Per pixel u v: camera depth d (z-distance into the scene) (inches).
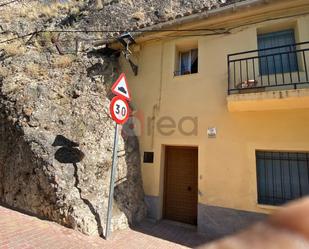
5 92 258.1
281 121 198.4
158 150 251.3
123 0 490.3
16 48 350.9
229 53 235.3
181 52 283.4
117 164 229.8
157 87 270.5
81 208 182.5
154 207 239.9
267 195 197.8
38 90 257.0
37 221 180.1
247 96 193.6
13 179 217.2
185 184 250.7
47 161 198.2
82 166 206.2
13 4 503.2
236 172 205.9
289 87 202.5
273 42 226.5
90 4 515.8
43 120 231.3
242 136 210.1
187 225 232.8
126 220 206.8
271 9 220.5
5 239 146.6
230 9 224.8
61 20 478.3
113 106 174.4
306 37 205.8
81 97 267.7
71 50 352.8
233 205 201.5
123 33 293.7
